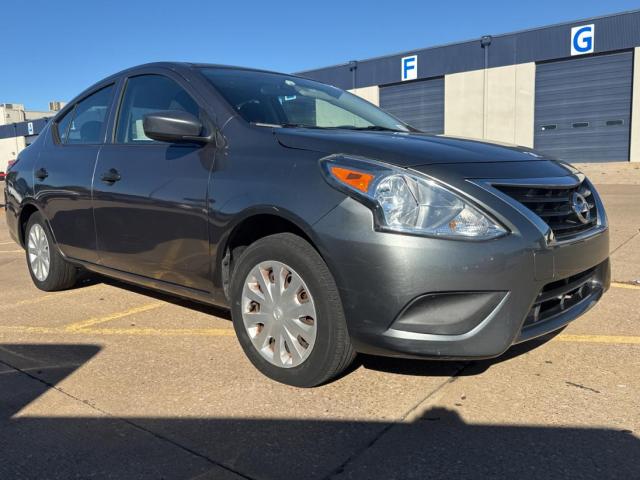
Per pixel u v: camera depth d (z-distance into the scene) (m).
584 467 2.19
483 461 2.25
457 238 2.44
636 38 22.39
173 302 4.66
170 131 3.15
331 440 2.43
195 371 3.18
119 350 3.54
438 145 2.94
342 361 2.76
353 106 4.23
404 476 2.16
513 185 2.63
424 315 2.48
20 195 4.96
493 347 2.50
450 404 2.73
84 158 4.22
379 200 2.51
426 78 28.00
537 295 2.59
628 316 4.05
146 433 2.52
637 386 2.90
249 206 2.90
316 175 2.72
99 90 4.47
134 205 3.64
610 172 19.78
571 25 23.78
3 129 54.56
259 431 2.51
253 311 3.08
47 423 2.62
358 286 2.54
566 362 3.22
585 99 24.00
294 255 2.79
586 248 2.87
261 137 3.09
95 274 5.74
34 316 4.33
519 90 25.44
